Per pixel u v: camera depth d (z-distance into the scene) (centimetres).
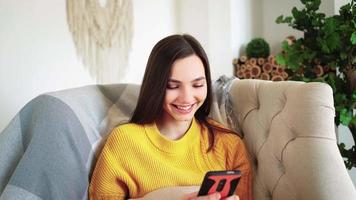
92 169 113
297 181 104
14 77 174
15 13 173
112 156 110
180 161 114
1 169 101
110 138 112
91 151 113
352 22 143
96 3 209
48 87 189
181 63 106
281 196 111
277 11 269
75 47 200
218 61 262
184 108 110
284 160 110
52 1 187
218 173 89
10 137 105
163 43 109
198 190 97
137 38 242
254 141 124
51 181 97
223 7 255
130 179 109
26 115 110
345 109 146
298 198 105
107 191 108
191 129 118
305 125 105
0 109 170
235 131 129
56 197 97
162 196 101
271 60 243
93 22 208
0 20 168
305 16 154
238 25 260
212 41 264
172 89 108
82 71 205
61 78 195
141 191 109
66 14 194
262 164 119
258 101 127
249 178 120
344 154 159
